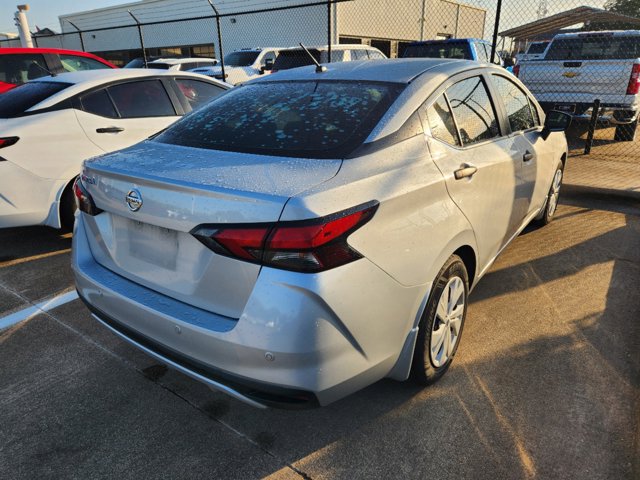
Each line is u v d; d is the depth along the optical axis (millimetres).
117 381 2572
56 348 2865
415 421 2236
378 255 1801
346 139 2064
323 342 1665
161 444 2146
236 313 1747
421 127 2238
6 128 3924
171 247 1915
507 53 14992
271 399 1743
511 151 3004
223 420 2289
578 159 7414
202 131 2398
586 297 3318
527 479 1919
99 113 4496
